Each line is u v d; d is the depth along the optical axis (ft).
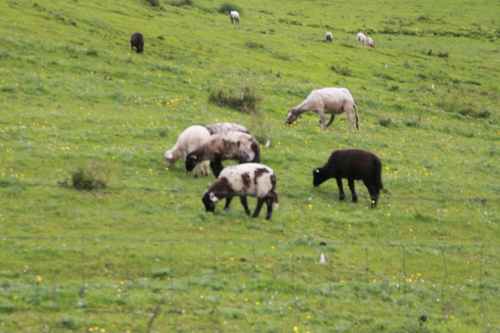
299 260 48.29
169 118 87.56
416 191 71.05
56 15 146.20
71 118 80.79
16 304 36.37
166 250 46.55
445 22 285.84
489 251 56.54
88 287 39.29
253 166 54.90
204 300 39.65
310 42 198.49
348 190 68.33
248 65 144.87
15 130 71.05
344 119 108.17
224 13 248.32
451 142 101.81
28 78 95.09
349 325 39.09
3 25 126.31
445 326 41.06
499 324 42.65
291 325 38.09
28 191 54.54
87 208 53.01
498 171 84.23
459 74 183.83
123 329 35.12
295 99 115.85
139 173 63.72
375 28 261.24
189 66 129.08
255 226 53.31
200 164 65.26
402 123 111.04
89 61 114.01
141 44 131.64
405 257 52.54
